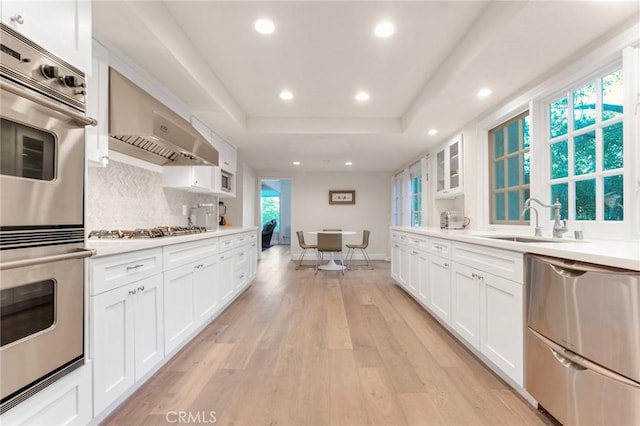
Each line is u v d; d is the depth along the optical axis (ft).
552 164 7.54
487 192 9.97
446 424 4.46
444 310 8.12
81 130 3.83
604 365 3.49
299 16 6.03
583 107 6.64
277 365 6.27
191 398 5.10
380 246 22.82
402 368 6.15
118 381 4.65
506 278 5.30
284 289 13.15
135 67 6.53
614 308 3.38
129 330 4.91
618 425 3.33
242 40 6.87
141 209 8.27
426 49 7.27
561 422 4.07
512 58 6.35
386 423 4.49
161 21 5.67
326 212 22.93
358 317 9.41
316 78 8.72
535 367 4.58
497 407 4.85
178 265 6.55
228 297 9.95
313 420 4.56
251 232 13.32
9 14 2.93
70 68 3.70
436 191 13.80
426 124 10.82
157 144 7.47
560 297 4.09
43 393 3.33
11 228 2.97
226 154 12.73
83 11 3.94
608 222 5.88
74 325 3.74
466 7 5.79
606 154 6.04
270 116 11.79
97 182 6.67
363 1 5.60
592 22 5.18
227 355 6.73
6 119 2.93
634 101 5.11
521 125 8.68
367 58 7.65
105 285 4.36
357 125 12.01
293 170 22.18
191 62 6.97
